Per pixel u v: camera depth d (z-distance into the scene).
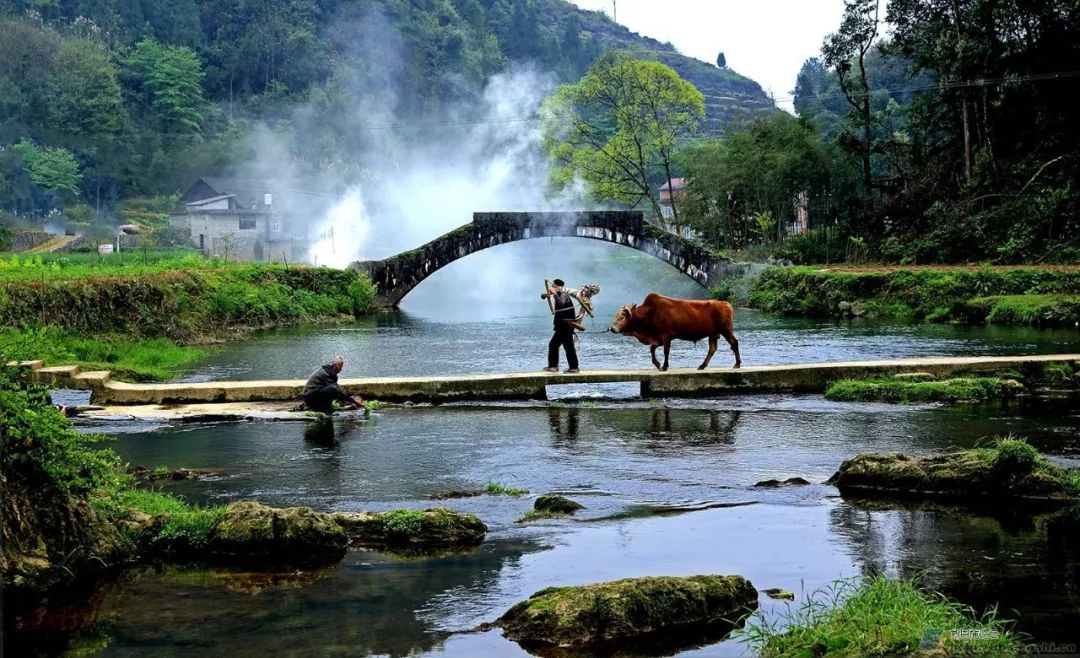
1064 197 51.66
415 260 57.44
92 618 9.83
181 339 36.22
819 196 75.31
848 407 21.08
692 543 11.95
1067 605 9.83
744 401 21.91
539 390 22.48
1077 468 15.18
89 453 11.99
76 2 152.00
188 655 8.91
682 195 94.81
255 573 11.13
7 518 10.55
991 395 22.05
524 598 10.27
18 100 120.50
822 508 13.42
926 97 64.06
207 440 17.86
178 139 127.12
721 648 9.09
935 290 46.44
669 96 79.31
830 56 69.19
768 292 55.03
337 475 15.30
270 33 158.38
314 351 34.03
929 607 9.41
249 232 95.56
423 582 10.77
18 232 86.06
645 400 22.12
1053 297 41.97
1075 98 55.75
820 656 8.65
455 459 16.38
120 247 86.19
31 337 13.29
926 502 13.70
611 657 8.92
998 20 57.44
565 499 13.52
